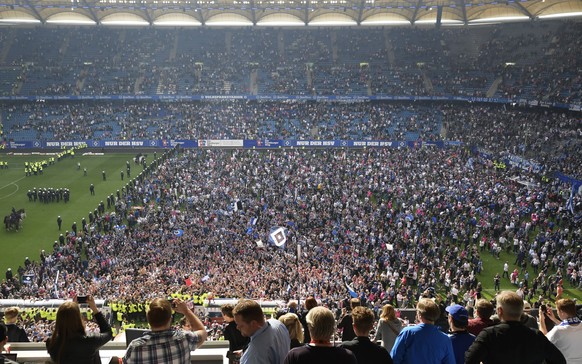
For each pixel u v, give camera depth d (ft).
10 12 359.05
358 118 332.19
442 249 159.02
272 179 227.40
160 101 350.23
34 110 340.39
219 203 198.18
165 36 390.01
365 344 23.85
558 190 201.16
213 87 350.43
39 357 32.42
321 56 375.45
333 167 245.04
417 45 377.71
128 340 33.35
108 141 312.29
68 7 352.69
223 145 312.50
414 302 129.70
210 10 358.84
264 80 357.41
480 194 197.57
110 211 202.69
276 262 141.49
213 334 78.59
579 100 276.62
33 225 193.57
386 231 168.55
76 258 152.76
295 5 340.39
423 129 317.42
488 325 29.40
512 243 165.78
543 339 22.82
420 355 25.57
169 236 165.37
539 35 348.59
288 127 324.39
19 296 128.47
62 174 262.67
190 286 122.52
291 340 28.12
